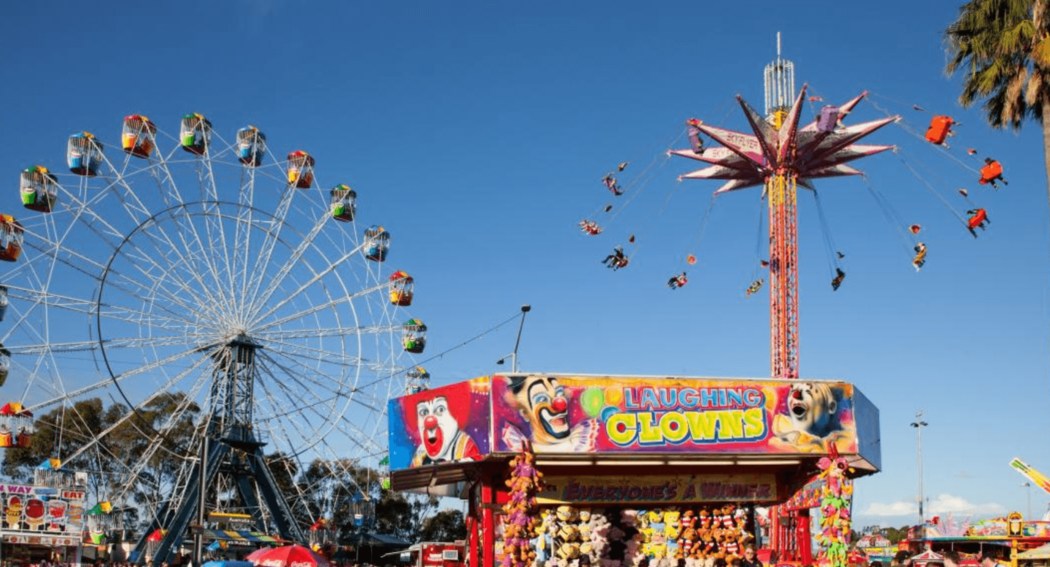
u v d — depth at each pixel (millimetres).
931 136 31984
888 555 70125
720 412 27547
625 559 29797
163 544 66562
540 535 27344
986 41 29844
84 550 77688
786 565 30094
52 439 101812
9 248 58938
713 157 66250
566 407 26344
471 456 26141
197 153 64562
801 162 65438
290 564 35125
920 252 45031
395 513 111188
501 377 25969
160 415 102688
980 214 36812
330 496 97375
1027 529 57750
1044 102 27984
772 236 66562
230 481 79688
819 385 28531
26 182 59562
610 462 27062
